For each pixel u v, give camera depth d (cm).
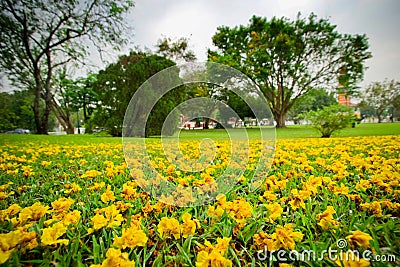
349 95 2322
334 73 2194
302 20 2078
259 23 2098
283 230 103
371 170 216
